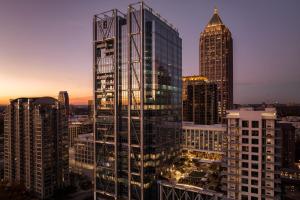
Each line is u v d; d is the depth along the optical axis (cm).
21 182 18538
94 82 17600
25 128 18775
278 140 12200
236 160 12738
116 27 16588
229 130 12988
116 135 16212
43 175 17800
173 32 19150
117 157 16188
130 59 15975
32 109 18300
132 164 15625
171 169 18400
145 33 15775
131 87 15862
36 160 18038
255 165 12294
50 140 18400
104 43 17150
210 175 19500
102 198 17025
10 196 16500
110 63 16900
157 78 16412
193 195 13825
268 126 12219
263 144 12262
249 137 12462
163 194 15025
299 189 19425
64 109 19912
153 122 15925
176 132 19450
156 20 16438
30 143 18375
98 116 17350
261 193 12119
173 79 18988
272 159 12044
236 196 12625
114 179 16325
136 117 15550
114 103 16425
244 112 12631
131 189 15625
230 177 12862
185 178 17900
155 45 16088
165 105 17550
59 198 18400
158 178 16362
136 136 15500
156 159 16112
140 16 15650
